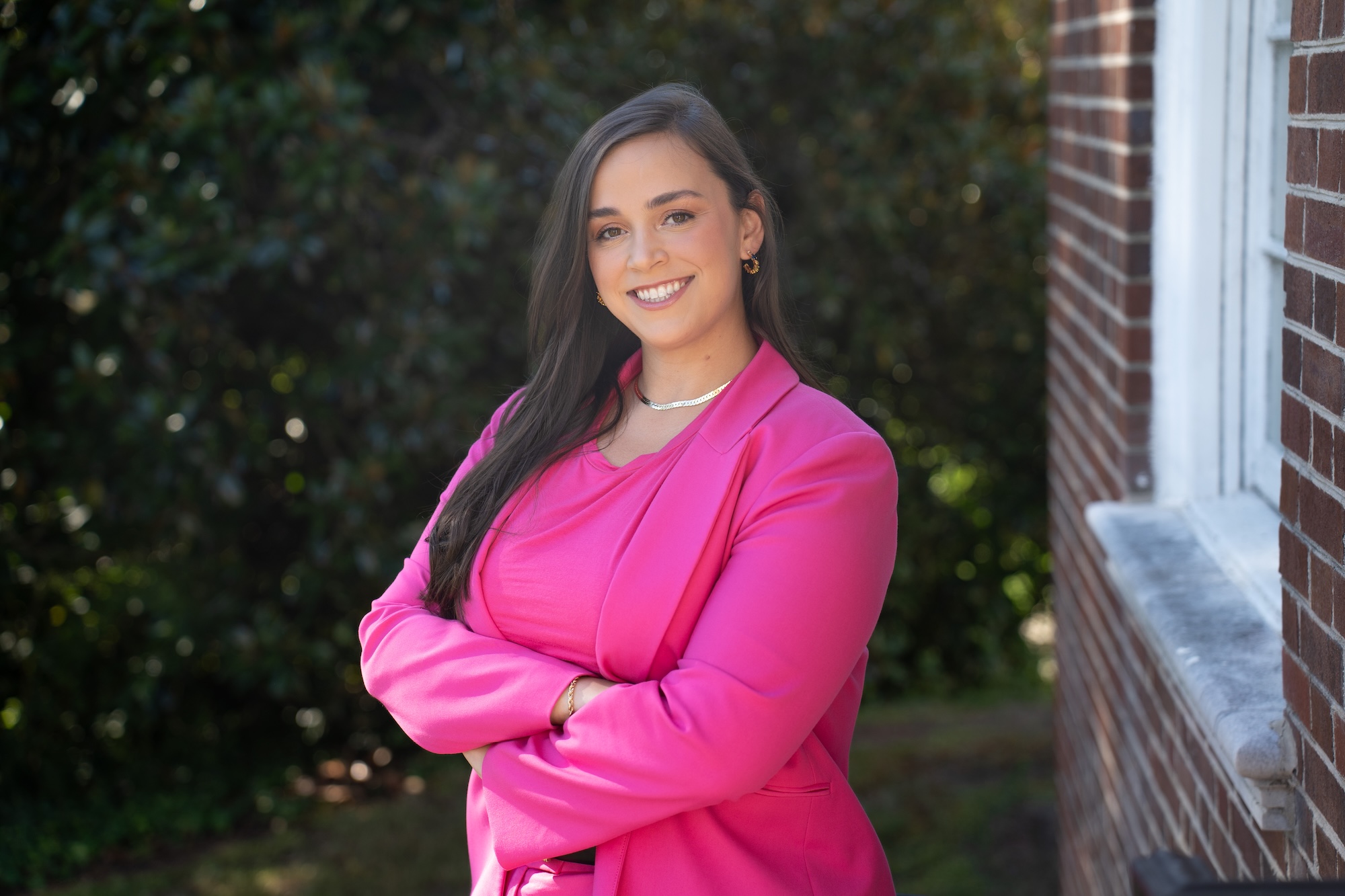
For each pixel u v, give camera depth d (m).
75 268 4.41
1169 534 2.69
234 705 5.63
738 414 1.57
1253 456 2.68
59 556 4.92
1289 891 1.02
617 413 1.69
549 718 1.50
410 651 1.64
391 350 4.93
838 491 1.46
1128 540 2.69
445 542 1.68
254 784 5.30
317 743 5.67
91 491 4.84
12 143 4.54
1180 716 2.42
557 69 5.60
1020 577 7.48
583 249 1.61
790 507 1.46
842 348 6.97
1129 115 2.84
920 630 7.29
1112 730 3.20
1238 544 2.47
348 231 4.85
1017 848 4.84
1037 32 6.78
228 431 4.99
